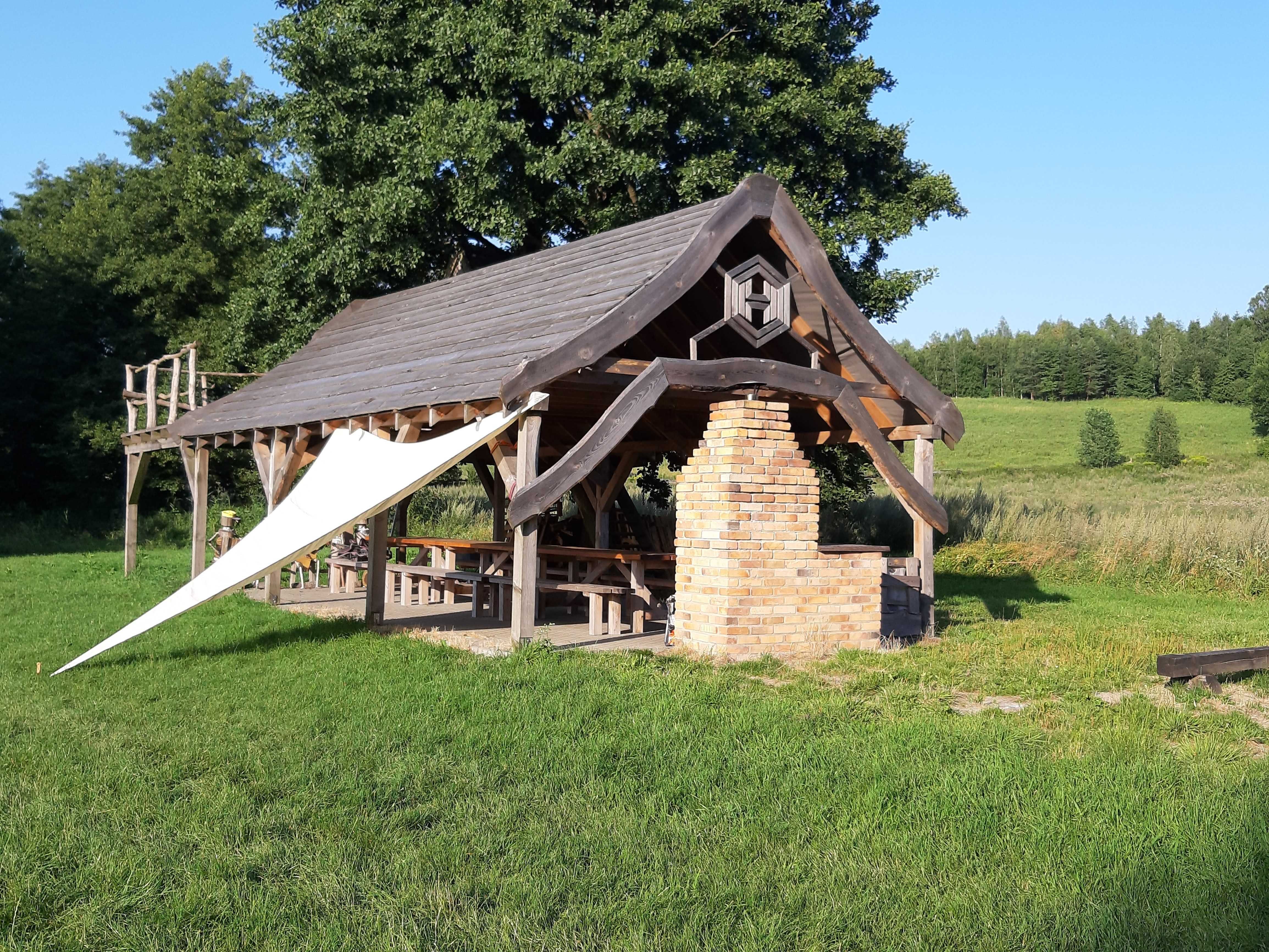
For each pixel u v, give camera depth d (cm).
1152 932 403
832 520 2633
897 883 447
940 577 2155
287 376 1636
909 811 534
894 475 1146
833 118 2170
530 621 973
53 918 406
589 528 1625
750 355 1313
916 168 2416
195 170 2378
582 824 513
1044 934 402
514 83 2116
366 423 1220
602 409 1422
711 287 1245
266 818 514
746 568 1010
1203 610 1591
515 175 2109
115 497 3597
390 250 2081
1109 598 1789
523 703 755
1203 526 1994
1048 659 1015
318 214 2086
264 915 405
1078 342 11275
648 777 592
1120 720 745
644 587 1189
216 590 955
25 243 4322
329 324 1841
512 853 473
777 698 799
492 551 1285
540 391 977
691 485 1061
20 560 2327
